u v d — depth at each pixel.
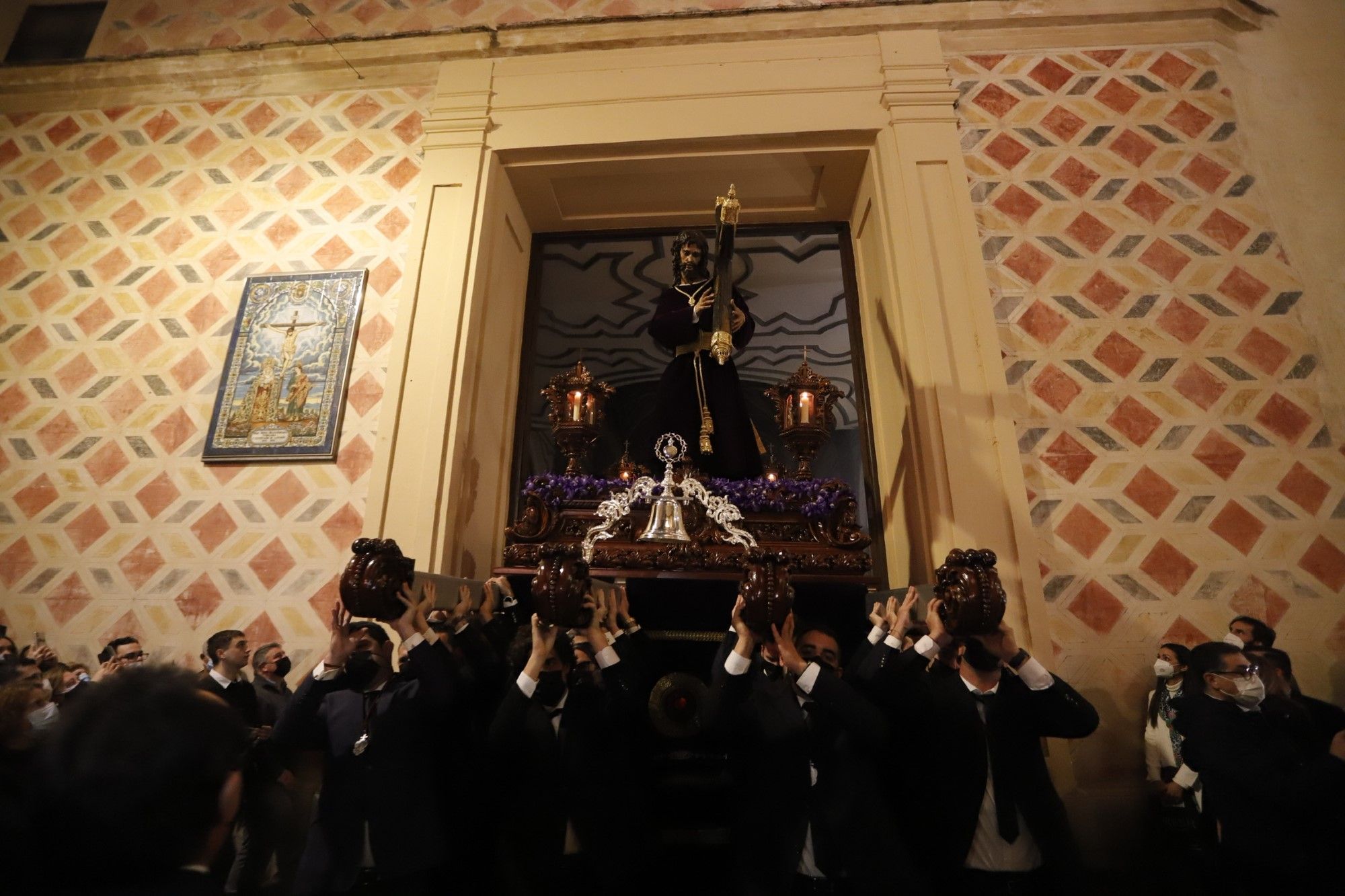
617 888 3.12
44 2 6.07
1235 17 5.18
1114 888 3.54
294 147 5.38
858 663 3.27
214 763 1.48
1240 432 4.29
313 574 4.37
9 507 4.66
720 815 3.91
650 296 6.21
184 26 5.83
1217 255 4.64
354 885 2.84
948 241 4.66
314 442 4.61
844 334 6.07
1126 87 5.08
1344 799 2.72
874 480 5.09
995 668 3.04
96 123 5.60
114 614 4.40
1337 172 4.77
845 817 2.85
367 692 3.13
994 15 5.20
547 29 5.39
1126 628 3.98
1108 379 4.42
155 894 1.36
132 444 4.75
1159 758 3.70
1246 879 2.87
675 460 3.94
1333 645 3.90
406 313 4.71
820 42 5.27
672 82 5.22
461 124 5.20
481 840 3.21
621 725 3.34
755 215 5.67
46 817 1.37
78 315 5.09
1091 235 4.72
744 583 3.01
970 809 2.84
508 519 5.19
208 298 5.05
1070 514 4.18
